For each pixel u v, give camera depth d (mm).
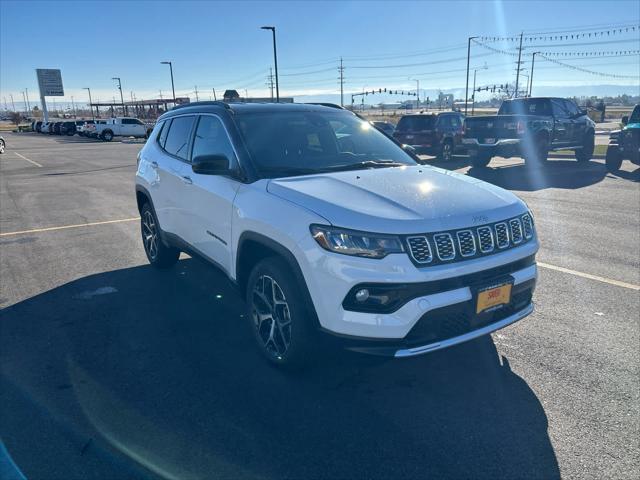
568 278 5500
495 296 3143
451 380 3486
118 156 26406
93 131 47969
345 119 4809
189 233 4723
